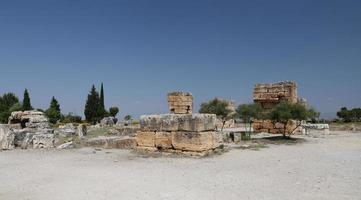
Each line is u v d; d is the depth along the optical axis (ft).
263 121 124.06
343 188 37.52
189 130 67.87
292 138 102.27
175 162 59.06
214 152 70.64
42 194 37.24
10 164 58.65
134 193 36.73
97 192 37.42
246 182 41.32
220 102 142.72
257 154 67.97
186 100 124.26
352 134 120.47
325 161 57.52
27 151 76.74
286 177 44.04
